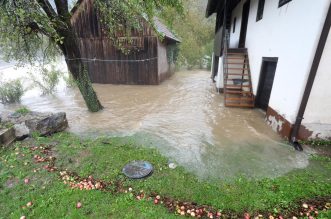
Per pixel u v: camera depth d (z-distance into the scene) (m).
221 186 3.82
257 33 8.66
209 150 5.23
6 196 3.51
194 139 5.88
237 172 4.28
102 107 8.95
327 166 4.45
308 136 5.47
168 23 7.25
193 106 9.26
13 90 10.37
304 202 3.38
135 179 3.95
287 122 5.70
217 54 13.22
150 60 13.68
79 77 7.89
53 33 5.77
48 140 5.61
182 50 24.16
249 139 5.84
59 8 6.68
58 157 4.71
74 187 3.69
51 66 13.19
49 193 3.54
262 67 8.03
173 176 4.07
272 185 3.81
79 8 13.16
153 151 5.04
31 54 7.41
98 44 13.80
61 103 9.98
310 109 5.25
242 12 11.44
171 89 12.99
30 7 4.91
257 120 7.37
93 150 5.00
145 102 10.03
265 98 8.09
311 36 4.82
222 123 7.13
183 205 3.32
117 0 7.39
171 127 6.80
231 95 10.46
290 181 3.91
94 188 3.67
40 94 11.76
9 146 5.19
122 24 8.93
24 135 5.68
